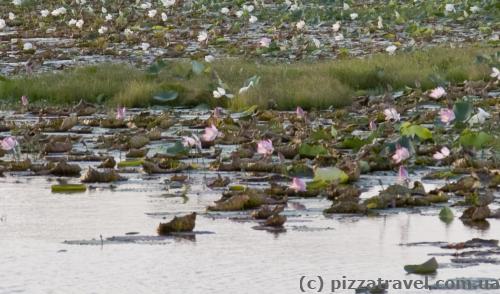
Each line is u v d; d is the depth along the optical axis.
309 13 130.62
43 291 28.80
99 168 48.16
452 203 39.72
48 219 37.38
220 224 36.53
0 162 48.75
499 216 37.19
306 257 31.98
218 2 151.62
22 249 33.25
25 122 63.84
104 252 32.78
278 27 122.06
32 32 121.38
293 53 98.56
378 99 70.25
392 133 55.66
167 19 132.38
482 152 49.00
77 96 73.62
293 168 45.53
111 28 123.44
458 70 79.31
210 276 30.05
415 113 63.44
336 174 42.44
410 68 79.94
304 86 71.19
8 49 105.31
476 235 34.59
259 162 46.81
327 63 83.12
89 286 29.22
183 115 66.44
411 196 39.75
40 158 51.09
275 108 68.44
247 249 32.97
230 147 53.28
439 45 98.25
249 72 78.31
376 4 145.88
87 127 61.25
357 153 48.81
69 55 99.62
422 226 35.91
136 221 37.00
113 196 41.53
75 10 145.88
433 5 136.25
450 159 47.53
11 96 74.56
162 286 29.12
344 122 60.53
